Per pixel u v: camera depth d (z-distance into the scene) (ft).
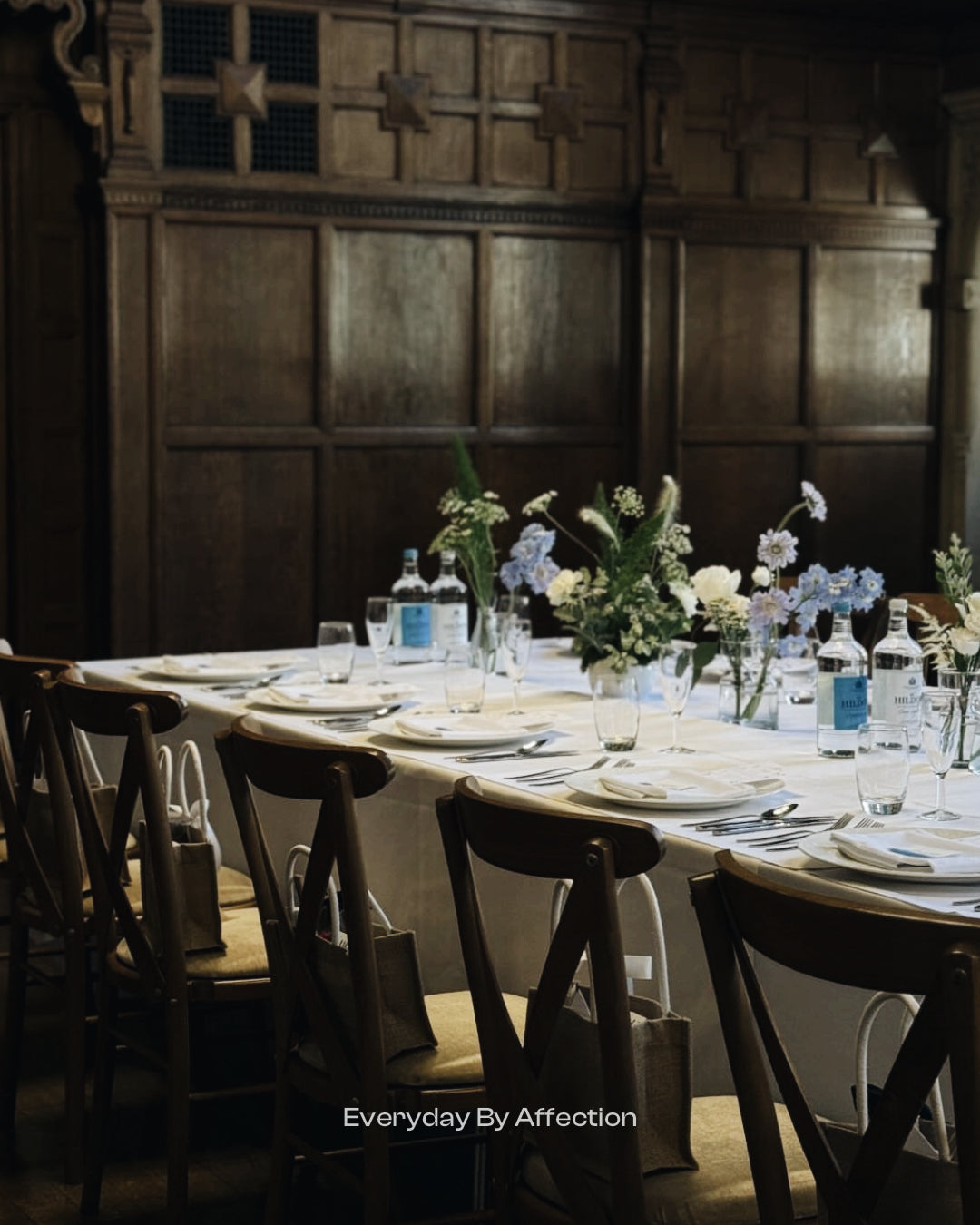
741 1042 5.38
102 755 13.58
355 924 7.31
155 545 20.95
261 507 21.67
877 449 24.85
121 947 9.84
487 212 22.35
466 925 6.63
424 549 22.53
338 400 21.94
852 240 24.29
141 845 9.50
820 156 24.09
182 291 21.06
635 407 23.31
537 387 22.93
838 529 24.68
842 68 24.13
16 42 20.94
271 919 7.98
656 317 23.25
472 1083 7.53
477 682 10.56
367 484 22.18
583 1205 6.20
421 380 22.33
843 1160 5.46
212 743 11.76
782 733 10.53
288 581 21.88
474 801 6.29
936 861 6.55
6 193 21.07
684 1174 6.32
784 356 24.16
